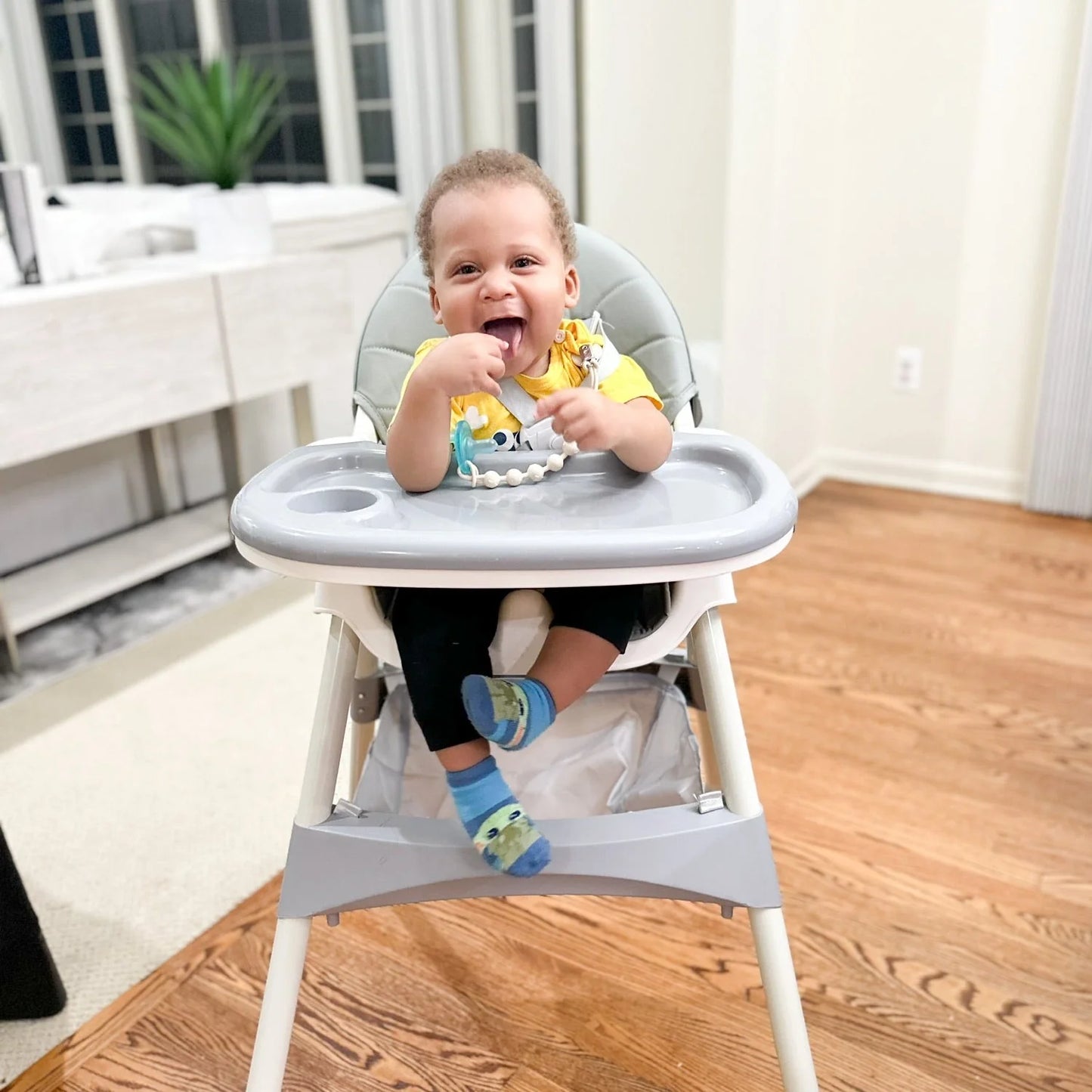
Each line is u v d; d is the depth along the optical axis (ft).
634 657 2.46
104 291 5.27
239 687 5.27
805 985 3.34
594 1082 3.01
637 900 3.76
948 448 7.89
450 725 2.34
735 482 2.37
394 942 3.57
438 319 2.53
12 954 3.15
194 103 6.38
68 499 6.51
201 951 3.54
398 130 9.06
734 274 6.88
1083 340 6.86
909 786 4.35
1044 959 3.42
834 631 5.73
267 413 7.57
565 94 7.98
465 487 2.38
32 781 4.51
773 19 6.14
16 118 11.95
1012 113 6.92
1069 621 5.78
